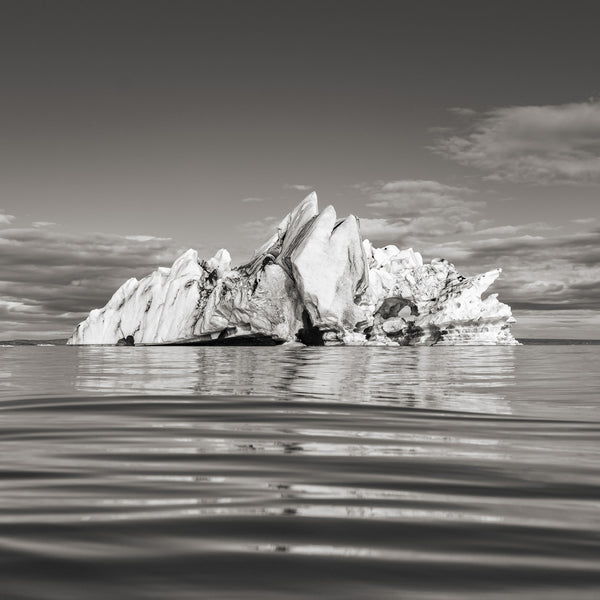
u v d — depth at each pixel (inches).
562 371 826.2
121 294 2918.3
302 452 236.2
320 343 2442.2
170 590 101.2
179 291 2682.1
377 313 2669.8
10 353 1669.5
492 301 2487.7
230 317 2443.4
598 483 185.8
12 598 97.4
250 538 129.4
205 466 208.5
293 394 478.6
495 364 1040.2
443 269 2672.2
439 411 373.7
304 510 152.8
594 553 121.6
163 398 439.8
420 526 139.9
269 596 99.2
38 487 176.2
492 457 228.1
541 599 98.8
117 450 239.3
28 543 124.2
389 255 2928.2
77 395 461.4
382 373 777.6
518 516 149.3
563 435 283.1
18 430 292.2
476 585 104.6
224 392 492.1
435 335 2498.8
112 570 109.6
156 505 156.4
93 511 149.9
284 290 2396.7
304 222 2522.1
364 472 199.9
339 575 108.8
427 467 208.5
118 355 1513.3
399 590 102.2
